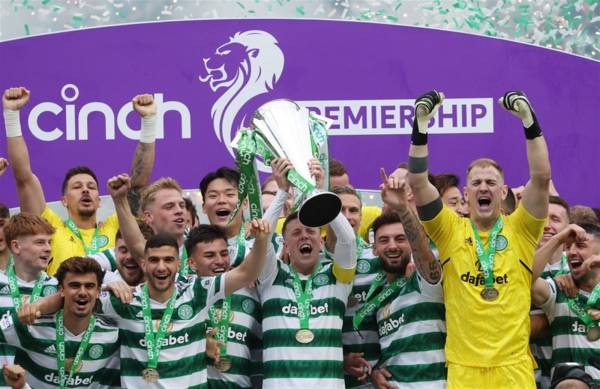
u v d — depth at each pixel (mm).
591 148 21328
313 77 21391
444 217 15703
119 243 16719
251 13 21422
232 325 16359
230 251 17344
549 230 17531
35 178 18141
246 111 21359
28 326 15594
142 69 21344
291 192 15773
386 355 16203
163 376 15531
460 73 21391
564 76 21359
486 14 21422
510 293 15531
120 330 15703
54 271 18016
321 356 15930
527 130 15422
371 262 16703
